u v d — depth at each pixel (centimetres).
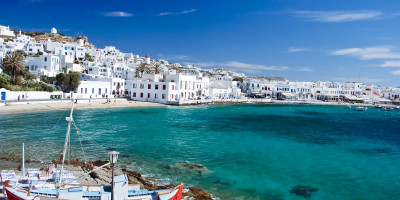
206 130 5906
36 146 3969
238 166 3509
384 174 3391
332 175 3306
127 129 5628
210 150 4238
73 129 5347
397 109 15612
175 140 4816
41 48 16662
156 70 15025
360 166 3700
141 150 4069
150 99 11375
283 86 17862
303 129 6638
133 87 11719
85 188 2197
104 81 11512
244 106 12812
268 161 3772
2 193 2208
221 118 8012
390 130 7206
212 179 3025
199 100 12138
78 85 9925
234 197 2588
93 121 6391
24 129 5100
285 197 2645
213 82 16638
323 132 6334
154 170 3225
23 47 16638
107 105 9419
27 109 7206
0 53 11719
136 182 2748
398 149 4791
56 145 4088
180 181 2914
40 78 10169
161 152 4009
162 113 8519
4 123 5544
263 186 2891
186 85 12419
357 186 2981
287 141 5112
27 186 2172
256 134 5681
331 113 11431
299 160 3884
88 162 3353
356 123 8419
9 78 8744
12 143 4072
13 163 3136
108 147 4159
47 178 2411
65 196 1939
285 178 3150
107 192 1978
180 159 3703
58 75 9750
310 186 2941
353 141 5403
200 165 3481
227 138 5169
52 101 8462
